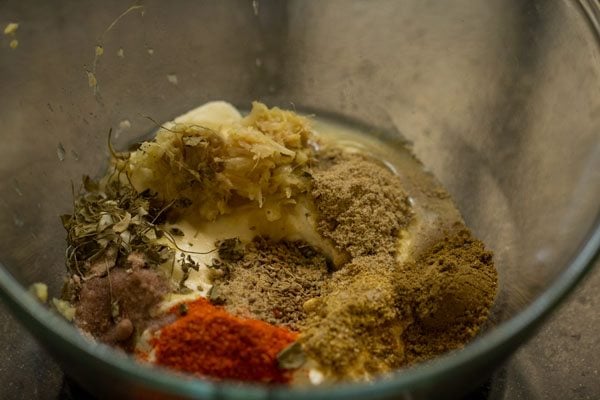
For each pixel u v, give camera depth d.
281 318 0.23
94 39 0.27
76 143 0.27
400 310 0.23
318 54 0.30
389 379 0.18
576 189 0.23
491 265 0.25
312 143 0.28
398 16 0.30
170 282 0.23
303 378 0.21
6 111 0.25
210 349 0.21
